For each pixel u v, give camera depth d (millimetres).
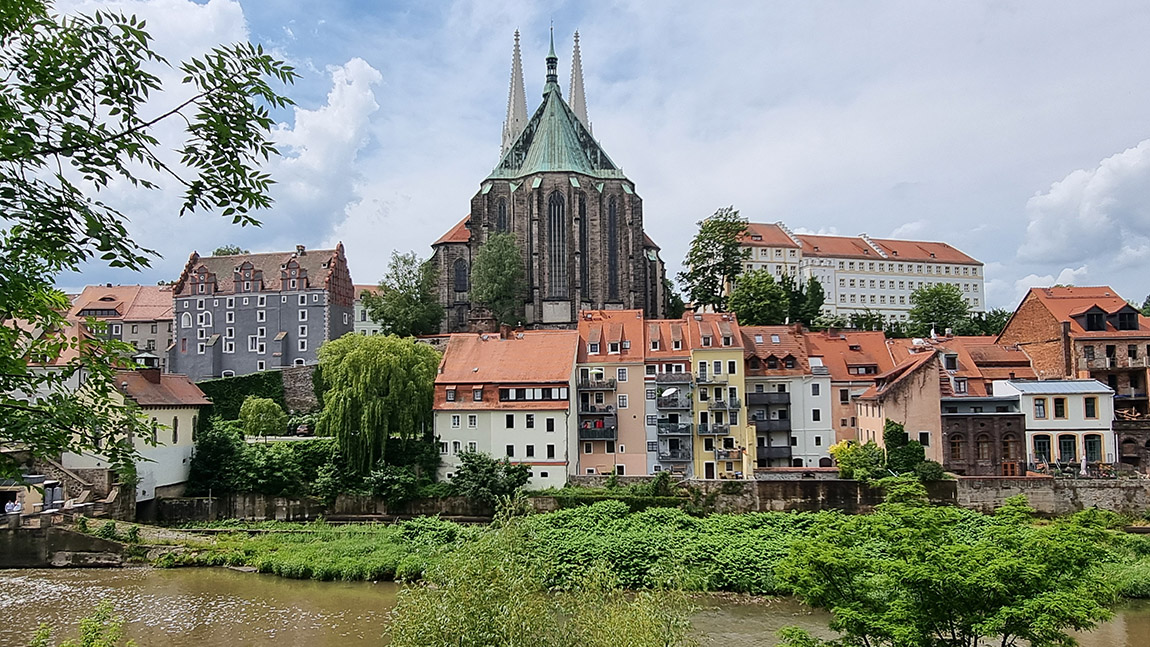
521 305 129625
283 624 44562
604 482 71562
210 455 73250
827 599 25234
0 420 11656
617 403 78938
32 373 12016
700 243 127500
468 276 137250
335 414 71812
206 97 11484
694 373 78875
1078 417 72625
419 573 54281
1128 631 43000
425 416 75875
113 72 11227
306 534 64812
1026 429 72625
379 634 42906
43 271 11430
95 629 19781
